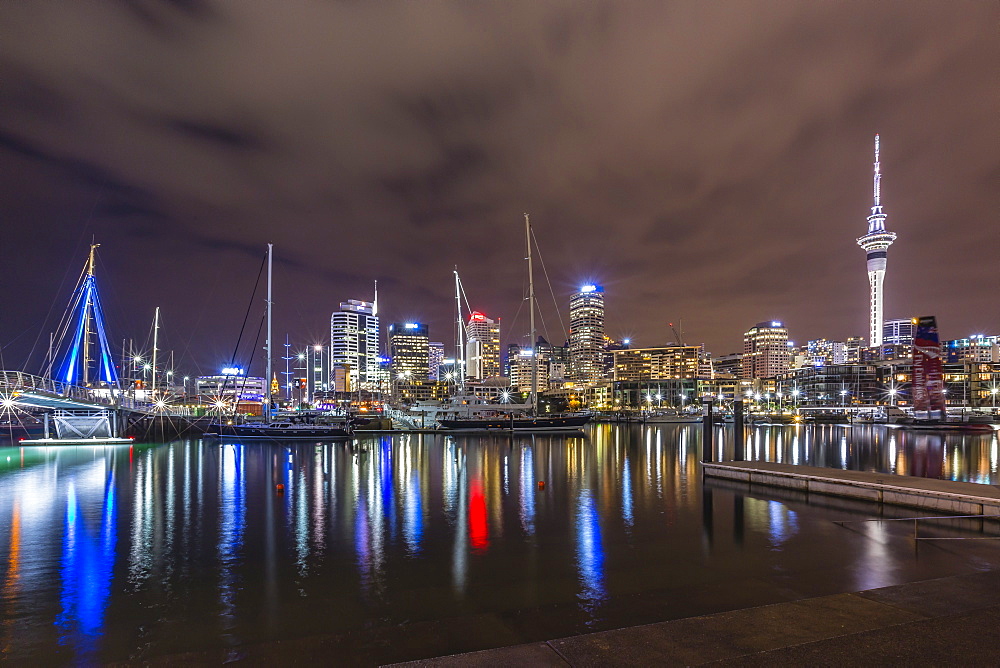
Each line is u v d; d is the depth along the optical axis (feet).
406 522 77.46
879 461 170.60
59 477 127.54
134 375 377.09
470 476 125.18
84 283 274.77
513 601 47.06
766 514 78.54
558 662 23.39
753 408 588.91
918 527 68.23
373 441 240.94
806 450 210.38
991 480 128.16
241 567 57.62
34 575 55.36
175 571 56.44
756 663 22.76
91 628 42.78
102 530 74.08
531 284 293.23
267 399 260.21
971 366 625.82
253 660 35.73
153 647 39.50
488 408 297.74
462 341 353.92
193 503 93.40
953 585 34.01
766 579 51.57
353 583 52.34
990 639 25.08
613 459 163.32
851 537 65.05
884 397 648.79
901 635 25.50
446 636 39.40
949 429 311.47
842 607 30.04
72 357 270.26
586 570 55.31
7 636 41.50
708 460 115.44
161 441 239.30
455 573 54.90
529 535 69.56
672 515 80.07
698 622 27.86
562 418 292.61
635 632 26.58
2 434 247.09
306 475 128.88
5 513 85.76
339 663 35.12
